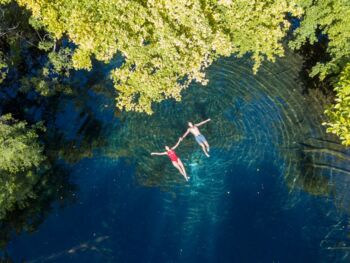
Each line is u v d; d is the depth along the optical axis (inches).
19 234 940.6
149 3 681.0
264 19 738.2
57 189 1003.3
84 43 674.8
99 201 966.4
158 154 971.9
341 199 893.2
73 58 725.9
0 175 879.7
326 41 1118.4
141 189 968.9
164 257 860.6
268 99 1085.8
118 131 1083.9
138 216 926.4
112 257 872.9
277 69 1143.6
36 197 994.1
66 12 705.0
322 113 1035.3
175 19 711.7
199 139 950.4
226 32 781.9
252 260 835.4
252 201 919.7
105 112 1124.5
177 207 929.5
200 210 919.0
